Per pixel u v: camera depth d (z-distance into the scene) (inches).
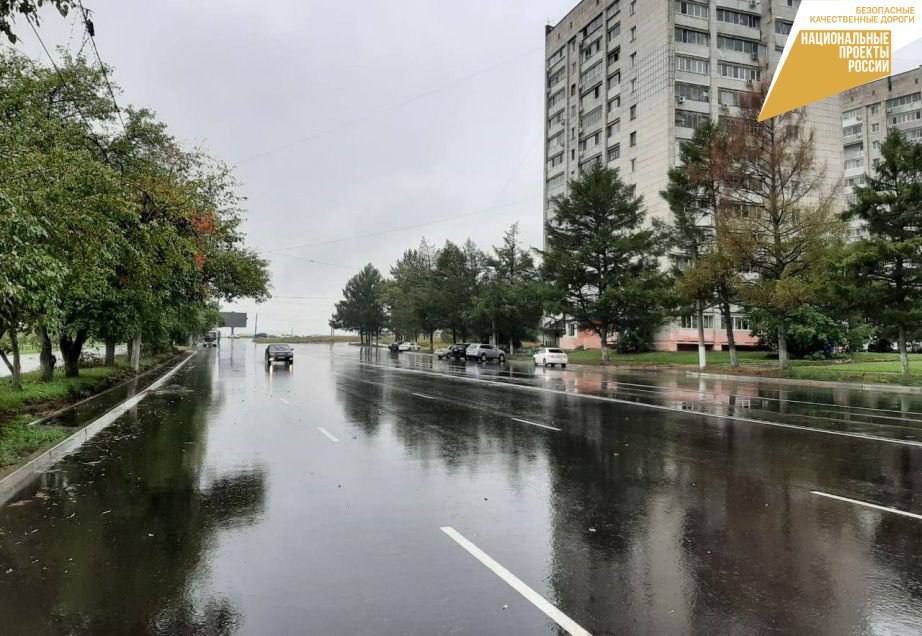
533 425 537.6
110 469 363.3
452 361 2114.9
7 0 305.6
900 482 323.6
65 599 181.6
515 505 281.0
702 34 2317.9
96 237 477.1
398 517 262.4
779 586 189.8
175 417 606.2
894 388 954.7
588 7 2743.6
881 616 169.8
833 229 1198.3
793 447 425.7
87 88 727.7
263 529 247.0
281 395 837.8
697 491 305.3
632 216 1893.5
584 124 2778.1
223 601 179.6
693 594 184.1
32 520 261.9
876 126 3619.6
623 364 1785.2
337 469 359.3
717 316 2345.0
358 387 973.2
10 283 361.1
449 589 187.6
